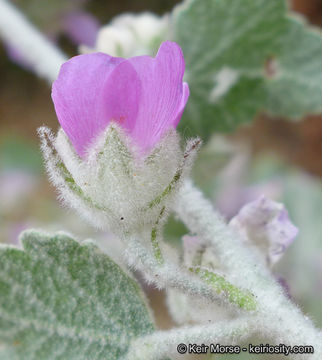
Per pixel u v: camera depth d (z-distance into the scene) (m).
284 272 0.20
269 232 0.13
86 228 0.20
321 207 0.21
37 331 0.11
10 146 0.27
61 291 0.12
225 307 0.12
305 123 0.26
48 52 0.17
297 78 0.17
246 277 0.12
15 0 0.24
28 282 0.11
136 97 0.11
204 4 0.16
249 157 0.22
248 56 0.17
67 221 0.20
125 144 0.11
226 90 0.17
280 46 0.17
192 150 0.11
